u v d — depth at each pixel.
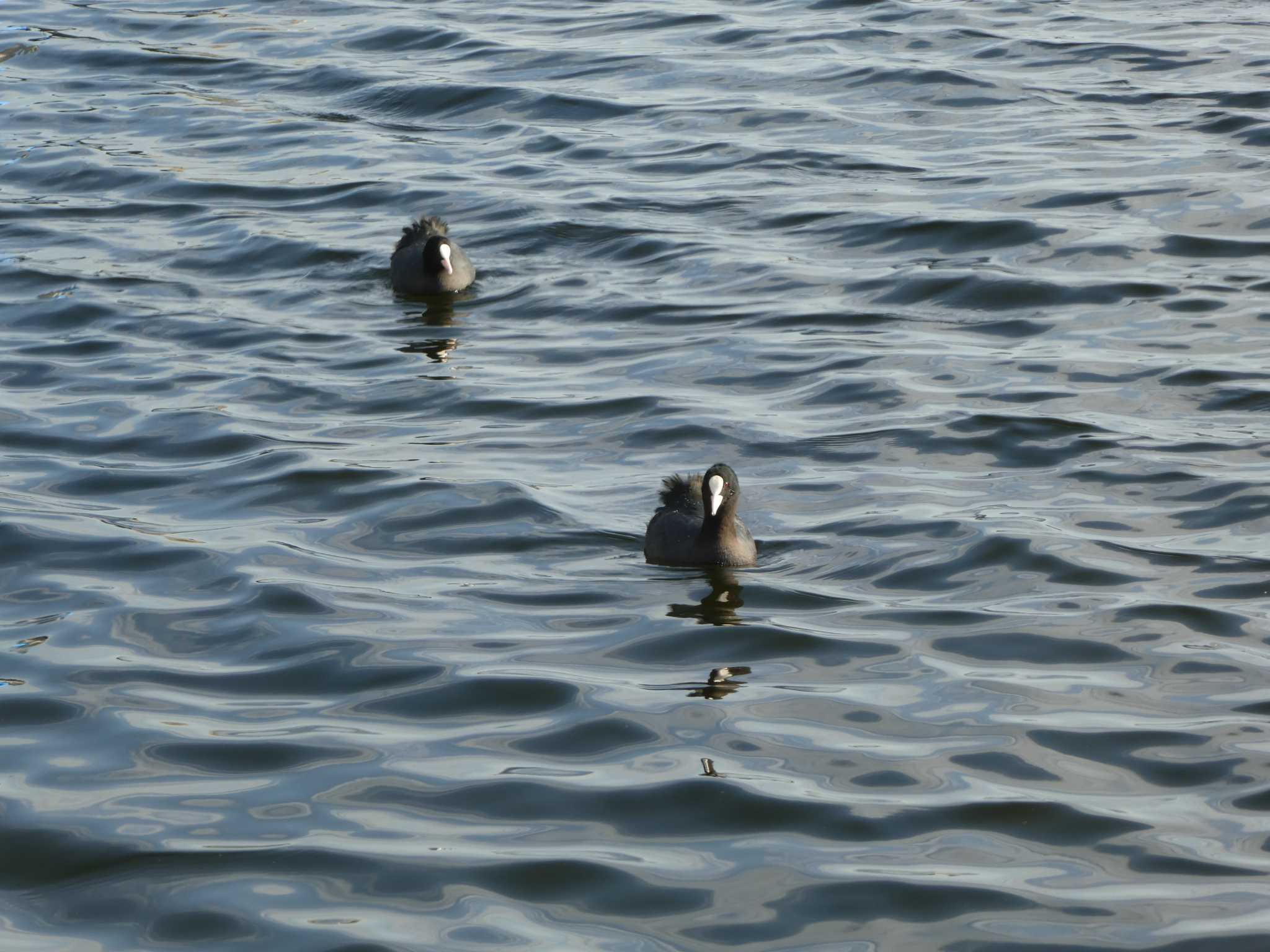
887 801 11.84
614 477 17.91
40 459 18.73
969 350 21.05
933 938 10.35
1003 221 25.08
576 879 11.04
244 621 14.90
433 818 11.79
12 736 13.02
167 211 27.56
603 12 37.88
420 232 24.89
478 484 17.70
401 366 21.39
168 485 18.00
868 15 36.50
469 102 32.22
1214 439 18.09
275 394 20.55
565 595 15.31
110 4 40.62
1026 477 17.48
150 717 13.30
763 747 12.64
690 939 10.40
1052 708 13.07
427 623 14.80
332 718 13.24
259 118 31.98
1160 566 15.41
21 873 11.24
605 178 28.05
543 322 22.86
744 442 18.64
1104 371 20.12
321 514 17.17
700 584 15.45
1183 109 29.72
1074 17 35.78
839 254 24.52
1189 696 13.17
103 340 22.48
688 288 23.69
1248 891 10.72
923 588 15.24
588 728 12.97
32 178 29.19
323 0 39.88
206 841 11.55
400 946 10.34
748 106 31.08
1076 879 10.91
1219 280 22.75
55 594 15.52
